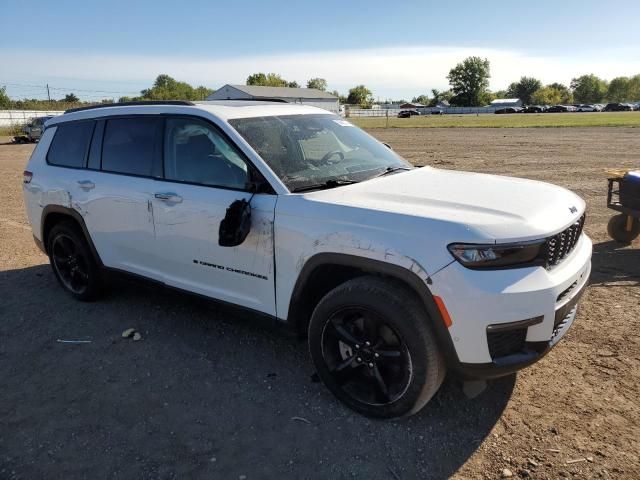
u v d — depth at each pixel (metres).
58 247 5.20
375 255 2.92
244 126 3.80
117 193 4.34
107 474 2.78
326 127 4.34
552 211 3.07
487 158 16.94
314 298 3.47
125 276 4.55
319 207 3.19
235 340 4.26
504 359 2.80
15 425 3.22
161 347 4.17
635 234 6.60
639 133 26.55
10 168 17.47
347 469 2.78
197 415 3.27
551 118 55.25
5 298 5.29
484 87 137.00
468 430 3.06
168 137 4.10
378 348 3.10
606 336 4.11
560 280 2.88
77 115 4.97
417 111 103.06
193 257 3.90
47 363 3.97
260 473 2.76
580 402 3.27
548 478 2.66
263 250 3.45
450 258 2.73
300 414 3.26
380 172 3.96
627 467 2.71
